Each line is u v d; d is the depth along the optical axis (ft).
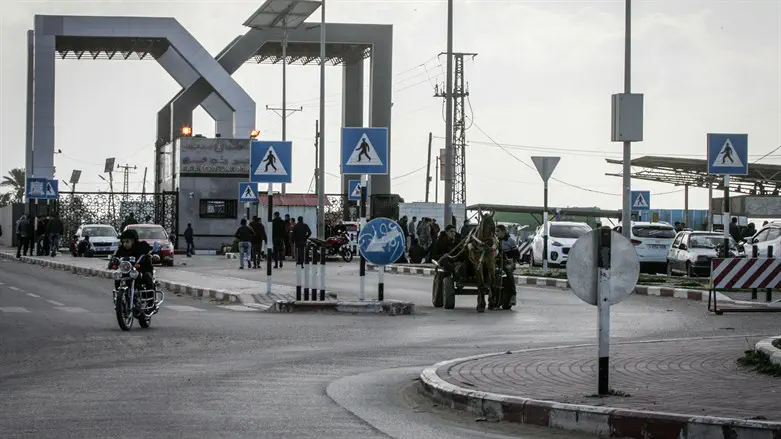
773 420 29.84
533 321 73.51
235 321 71.20
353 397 38.99
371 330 65.82
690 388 37.09
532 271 132.77
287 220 187.21
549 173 128.26
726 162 96.94
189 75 234.38
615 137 98.22
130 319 64.34
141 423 32.65
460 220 222.69
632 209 153.17
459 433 32.32
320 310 80.53
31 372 45.14
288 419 33.81
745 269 82.64
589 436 32.04
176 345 56.18
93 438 30.07
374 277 133.59
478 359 46.50
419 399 38.99
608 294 35.94
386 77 237.04
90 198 226.38
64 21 220.84
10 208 266.77
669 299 95.61
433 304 88.28
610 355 47.47
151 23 224.33
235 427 32.17
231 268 153.38
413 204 219.41
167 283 111.55
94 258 178.81
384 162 81.66
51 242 184.85
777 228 117.60
